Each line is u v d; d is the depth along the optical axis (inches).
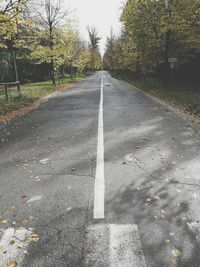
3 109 508.1
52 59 1146.7
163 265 113.0
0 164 228.8
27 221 144.4
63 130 346.0
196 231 133.6
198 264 113.4
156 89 874.8
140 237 129.6
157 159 231.5
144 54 887.1
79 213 150.8
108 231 134.5
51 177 199.0
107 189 178.1
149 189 177.2
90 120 407.5
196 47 743.7
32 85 1248.2
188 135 309.0
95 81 1695.4
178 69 1066.7
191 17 698.2
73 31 1123.9
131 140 290.8
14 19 489.4
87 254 119.5
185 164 219.1
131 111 485.4
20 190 179.9
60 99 703.1
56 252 121.2
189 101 552.1
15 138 311.9
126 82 1524.4
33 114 477.1
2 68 1567.4
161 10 749.3
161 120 397.4
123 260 115.8
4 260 116.9
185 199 163.8
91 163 225.0
